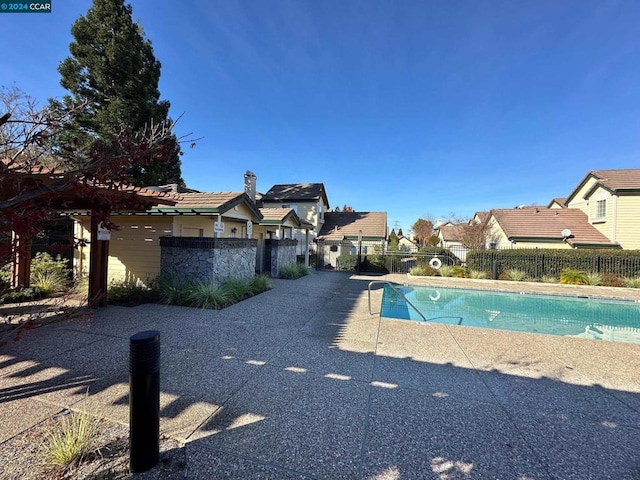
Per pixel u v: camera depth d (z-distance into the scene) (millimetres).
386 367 4082
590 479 2150
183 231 10188
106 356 4129
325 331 5656
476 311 9953
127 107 14812
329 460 2270
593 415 2994
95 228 6746
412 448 2428
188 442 2434
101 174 2158
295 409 2967
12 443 2338
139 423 2098
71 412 2795
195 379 3572
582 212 20750
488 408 3084
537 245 19203
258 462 2225
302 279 13500
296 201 26469
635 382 3768
